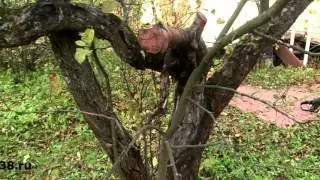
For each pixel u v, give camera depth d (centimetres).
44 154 718
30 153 716
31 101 923
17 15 329
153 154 522
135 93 493
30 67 1173
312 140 772
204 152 664
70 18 344
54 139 779
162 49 340
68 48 379
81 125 809
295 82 1140
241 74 450
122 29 364
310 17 1161
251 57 444
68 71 397
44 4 335
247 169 645
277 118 864
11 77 1121
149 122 421
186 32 373
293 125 829
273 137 766
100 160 686
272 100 987
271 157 692
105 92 464
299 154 723
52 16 337
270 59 1229
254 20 257
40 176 633
